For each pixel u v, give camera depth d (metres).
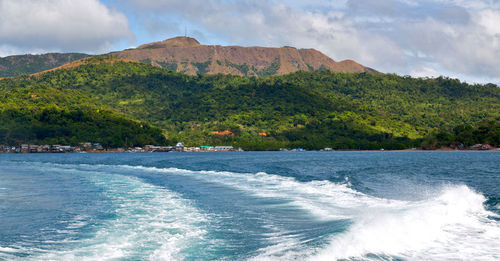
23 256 11.31
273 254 10.73
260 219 16.22
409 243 11.77
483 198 21.14
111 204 21.19
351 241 11.66
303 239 12.36
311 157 113.12
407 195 24.16
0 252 11.73
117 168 58.34
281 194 24.20
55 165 70.38
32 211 19.44
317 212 17.44
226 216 17.05
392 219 14.70
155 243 12.49
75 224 15.86
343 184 30.27
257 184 30.98
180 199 22.77
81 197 24.48
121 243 12.57
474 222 14.71
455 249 11.31
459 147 190.25
